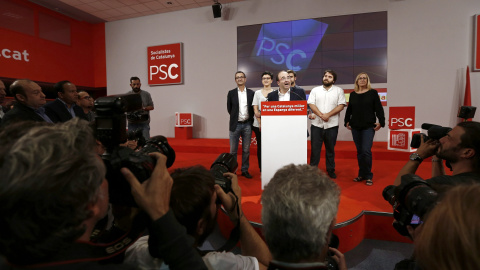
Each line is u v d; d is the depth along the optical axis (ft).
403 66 17.44
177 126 21.20
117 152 1.81
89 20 23.39
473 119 16.51
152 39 22.58
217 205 2.70
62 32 21.99
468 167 3.80
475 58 16.10
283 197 1.76
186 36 21.70
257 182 10.37
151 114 23.08
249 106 11.30
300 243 1.71
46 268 1.19
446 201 1.20
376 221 6.77
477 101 16.44
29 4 19.74
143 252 2.22
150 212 1.67
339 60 18.53
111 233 2.31
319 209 1.71
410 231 3.10
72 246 1.31
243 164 11.30
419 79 17.24
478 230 1.04
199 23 21.31
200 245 2.43
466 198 1.16
